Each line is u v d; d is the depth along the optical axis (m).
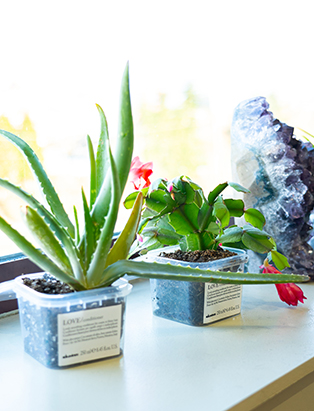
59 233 0.48
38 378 0.47
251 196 0.83
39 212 0.48
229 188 1.25
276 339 0.58
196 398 0.43
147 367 0.50
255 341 0.57
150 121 1.05
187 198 0.64
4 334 0.61
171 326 0.63
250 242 0.68
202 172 1.21
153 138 1.06
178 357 0.53
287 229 0.80
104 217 0.50
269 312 0.69
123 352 0.54
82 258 0.51
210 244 0.69
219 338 0.58
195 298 0.62
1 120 0.76
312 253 0.82
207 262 0.63
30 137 0.81
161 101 1.08
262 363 0.51
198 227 0.66
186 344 0.57
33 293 0.49
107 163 0.54
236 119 0.85
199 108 1.19
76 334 0.49
